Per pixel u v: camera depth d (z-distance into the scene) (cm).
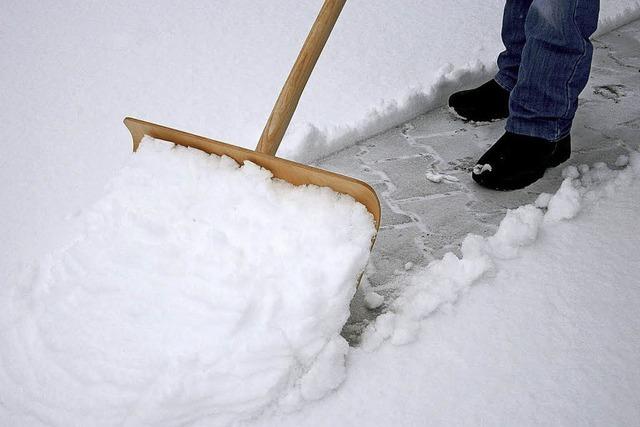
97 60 288
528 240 172
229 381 131
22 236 189
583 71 192
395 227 189
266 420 133
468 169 215
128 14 330
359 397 136
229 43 298
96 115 248
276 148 169
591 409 130
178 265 145
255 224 147
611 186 190
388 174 214
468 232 185
